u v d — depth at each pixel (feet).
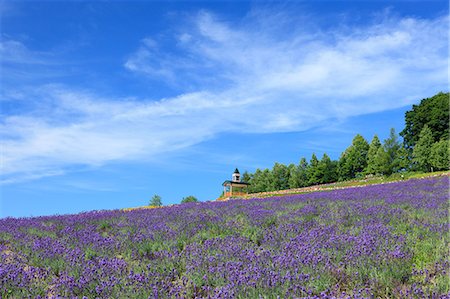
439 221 29.53
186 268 21.21
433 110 184.85
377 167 163.32
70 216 48.39
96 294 17.84
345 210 37.73
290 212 39.75
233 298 16.24
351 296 15.84
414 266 19.72
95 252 26.14
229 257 22.45
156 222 37.76
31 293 18.08
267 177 222.89
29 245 28.07
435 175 110.73
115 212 52.54
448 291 15.71
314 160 209.15
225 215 40.29
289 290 16.63
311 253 21.18
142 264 22.67
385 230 26.32
